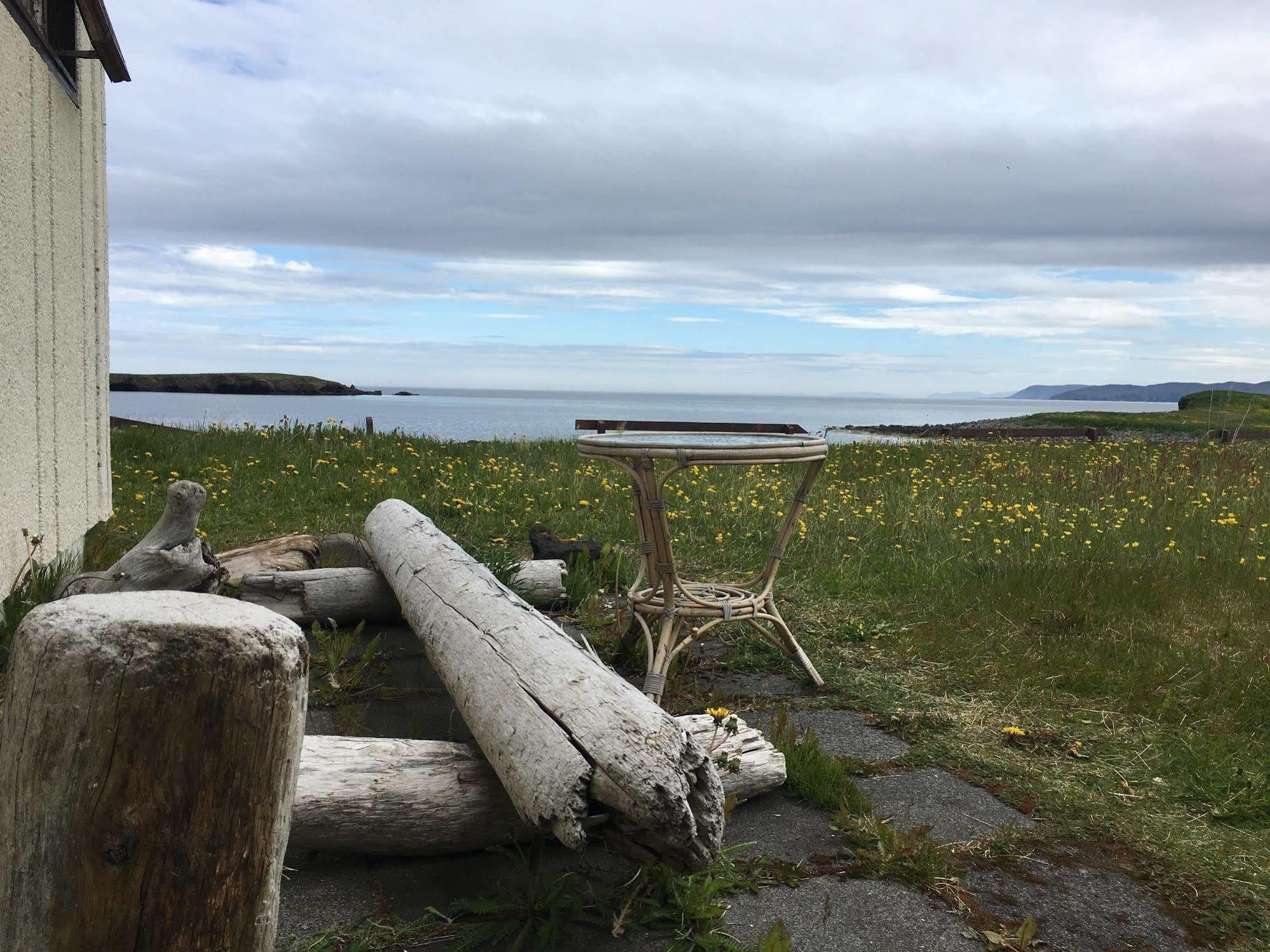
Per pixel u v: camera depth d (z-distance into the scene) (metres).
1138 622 4.31
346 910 2.00
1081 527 6.55
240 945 1.29
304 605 4.20
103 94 6.02
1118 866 2.32
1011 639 4.12
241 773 1.23
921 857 2.26
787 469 9.82
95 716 1.17
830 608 4.71
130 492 7.23
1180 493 8.00
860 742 3.11
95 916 1.20
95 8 3.95
